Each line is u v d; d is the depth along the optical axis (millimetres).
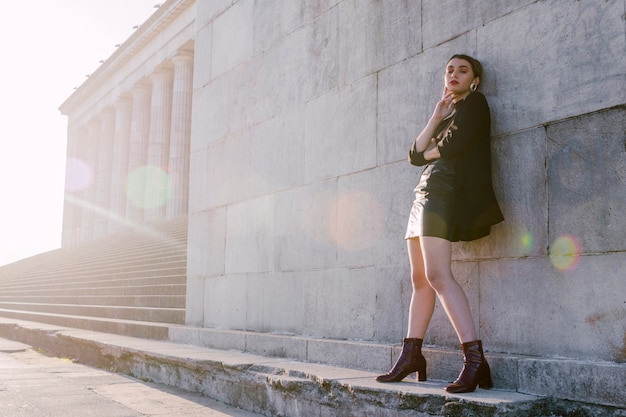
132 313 11789
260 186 7121
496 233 4277
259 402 4938
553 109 3980
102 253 25250
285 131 6773
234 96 7859
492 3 4488
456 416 3449
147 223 33469
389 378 4125
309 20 6570
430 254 3928
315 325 5965
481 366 3713
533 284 3990
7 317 18547
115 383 6395
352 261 5598
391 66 5398
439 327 4629
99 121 46750
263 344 6219
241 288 7262
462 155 4070
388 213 5258
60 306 16281
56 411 4727
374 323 5273
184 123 32688
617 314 3494
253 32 7578
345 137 5863
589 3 3820
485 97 4395
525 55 4199
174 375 6203
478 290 4367
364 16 5781
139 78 37875
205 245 8180
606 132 3660
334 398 4223
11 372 7336
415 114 5098
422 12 5125
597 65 3746
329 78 6168
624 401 3176
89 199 45875
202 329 7473
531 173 4078
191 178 8734
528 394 3613
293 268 6387
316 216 6141
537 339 3926
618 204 3557
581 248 3727
